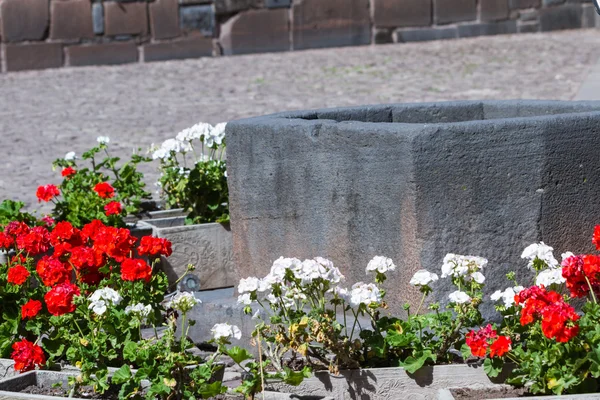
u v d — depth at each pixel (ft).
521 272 16.51
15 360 15.14
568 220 16.75
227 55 68.64
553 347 13.20
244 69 61.98
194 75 60.54
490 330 13.71
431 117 20.58
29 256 18.57
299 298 14.78
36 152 39.68
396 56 63.98
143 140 41.16
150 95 53.67
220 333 13.93
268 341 14.98
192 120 45.47
